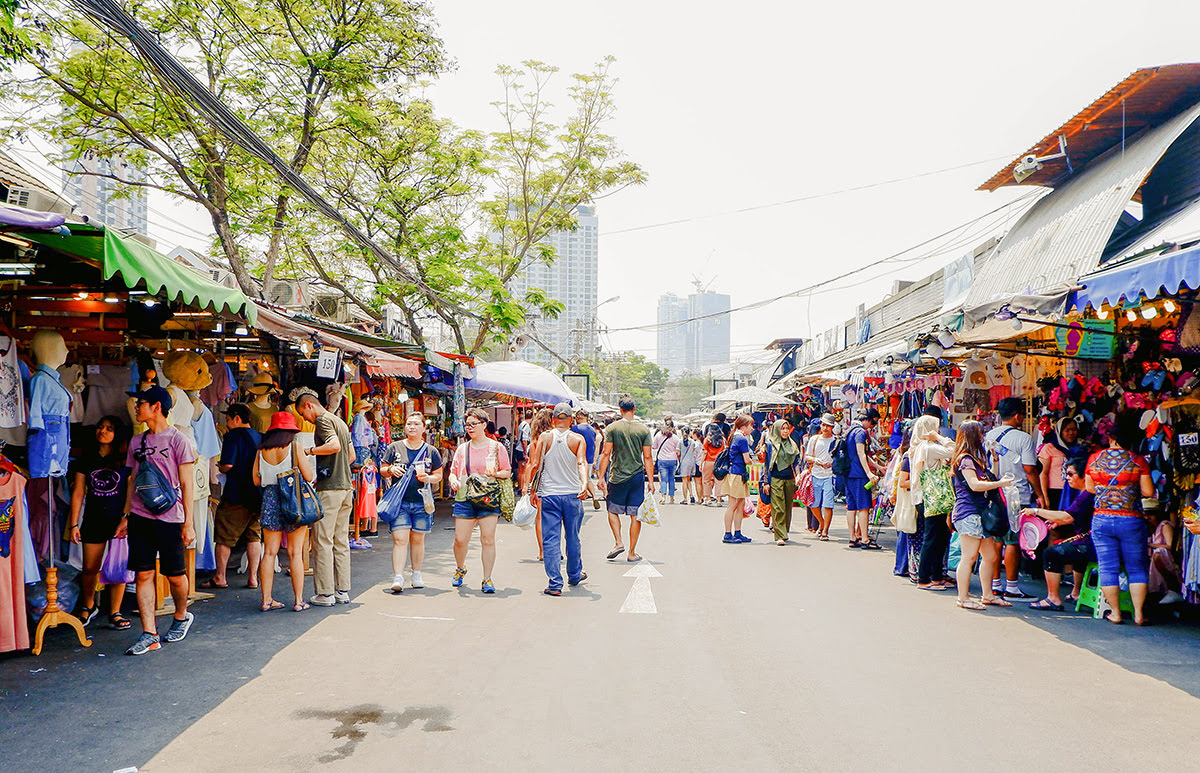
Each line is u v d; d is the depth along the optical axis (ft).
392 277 69.21
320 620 24.56
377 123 56.59
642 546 41.93
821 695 17.57
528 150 90.58
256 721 15.97
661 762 13.99
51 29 41.24
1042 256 39.34
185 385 26.91
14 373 20.62
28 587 22.70
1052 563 26.07
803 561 36.68
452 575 32.73
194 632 23.04
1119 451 24.38
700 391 370.73
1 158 39.34
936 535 29.78
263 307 32.37
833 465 42.86
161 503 20.85
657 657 20.58
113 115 45.44
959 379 42.06
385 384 55.42
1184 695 17.57
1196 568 23.40
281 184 51.39
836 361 80.18
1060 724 15.79
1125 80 34.71
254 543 29.50
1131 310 25.59
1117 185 35.35
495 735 15.25
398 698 17.35
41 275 21.36
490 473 28.99
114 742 14.87
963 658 20.49
